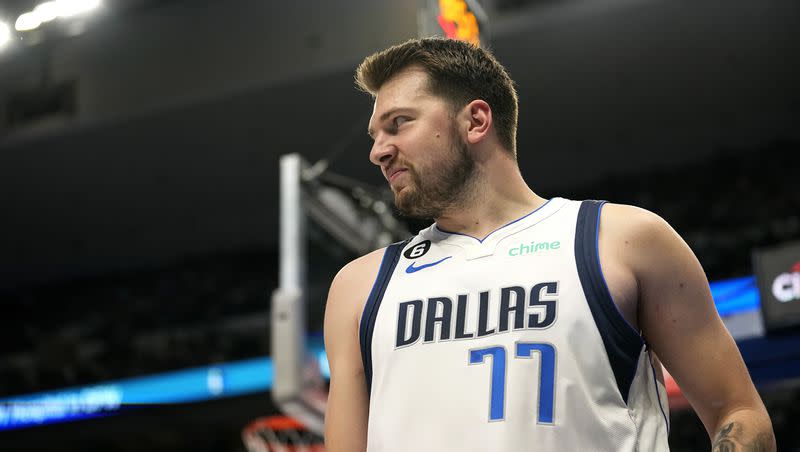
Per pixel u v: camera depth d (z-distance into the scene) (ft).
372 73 9.89
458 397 8.11
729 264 73.77
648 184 86.22
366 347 8.91
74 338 92.48
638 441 7.96
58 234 99.25
